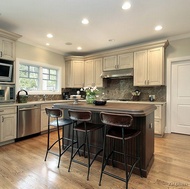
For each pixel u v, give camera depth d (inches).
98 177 77.6
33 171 82.7
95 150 96.7
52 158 99.0
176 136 146.2
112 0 90.5
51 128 164.2
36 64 172.4
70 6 96.7
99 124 91.4
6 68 129.4
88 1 91.4
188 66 148.9
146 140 79.2
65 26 126.2
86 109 88.2
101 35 146.3
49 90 192.4
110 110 78.8
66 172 82.0
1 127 118.7
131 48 164.4
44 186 69.5
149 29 132.6
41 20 115.7
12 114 126.5
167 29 133.0
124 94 189.2
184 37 146.3
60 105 104.1
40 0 90.4
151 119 91.5
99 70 192.9
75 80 204.5
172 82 156.9
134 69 164.6
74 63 204.4
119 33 141.3
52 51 192.2
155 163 91.9
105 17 111.0
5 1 91.0
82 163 85.4
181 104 153.1
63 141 113.5
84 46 181.2
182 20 116.0
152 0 90.6
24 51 159.3
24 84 165.8
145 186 69.7
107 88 203.2
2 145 122.0
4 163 91.6
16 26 126.2
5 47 127.7
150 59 155.1
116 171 83.4
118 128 81.4
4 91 129.5
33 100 170.9
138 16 109.5
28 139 138.6
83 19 114.1
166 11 102.7
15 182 72.4
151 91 168.2
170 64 155.3
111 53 180.4
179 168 85.9
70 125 110.0
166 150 111.7
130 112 72.7
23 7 97.7
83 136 102.3
